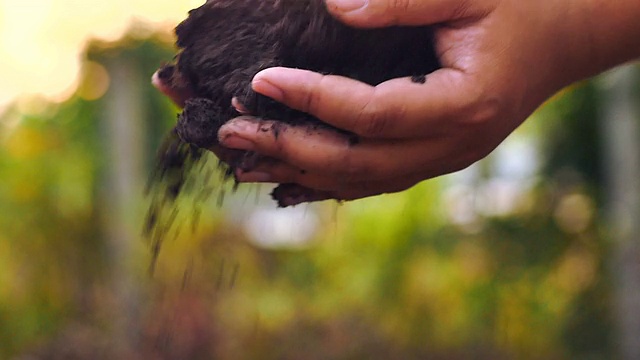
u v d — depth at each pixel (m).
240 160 0.83
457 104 0.74
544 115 3.68
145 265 2.76
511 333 3.28
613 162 3.03
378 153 0.77
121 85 2.73
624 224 2.97
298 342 2.91
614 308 3.24
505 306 3.35
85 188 2.78
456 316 3.25
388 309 3.25
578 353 3.30
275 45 0.82
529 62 0.78
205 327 2.77
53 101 2.82
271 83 0.71
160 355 2.63
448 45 0.76
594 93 3.40
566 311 3.39
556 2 0.79
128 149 2.76
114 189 2.77
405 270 3.36
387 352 2.97
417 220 3.46
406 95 0.72
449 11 0.74
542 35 0.79
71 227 2.75
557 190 3.67
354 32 0.79
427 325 3.20
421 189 3.49
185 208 2.60
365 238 3.48
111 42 2.65
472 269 3.41
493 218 3.61
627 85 2.91
